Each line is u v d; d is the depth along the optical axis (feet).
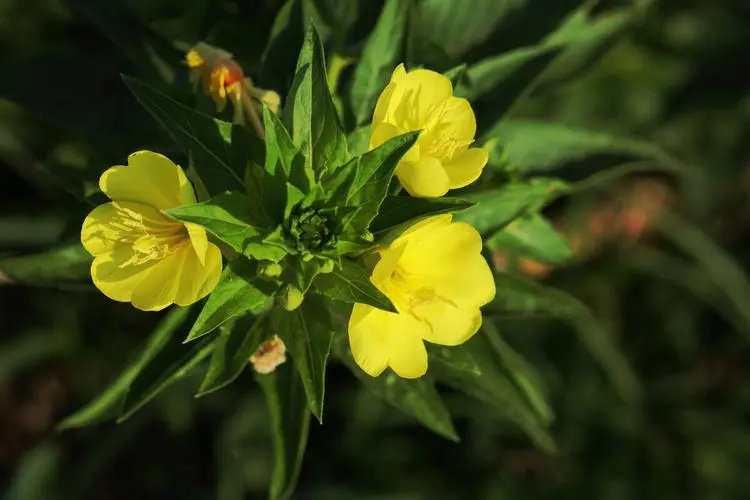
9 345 2.41
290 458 1.53
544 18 1.79
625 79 2.43
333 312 1.52
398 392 1.58
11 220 2.21
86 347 2.44
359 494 2.41
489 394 1.64
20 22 2.17
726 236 2.70
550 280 2.49
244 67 1.70
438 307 1.43
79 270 1.59
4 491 2.65
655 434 2.56
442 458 2.48
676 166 1.80
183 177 1.38
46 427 2.62
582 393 2.48
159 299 1.40
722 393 2.63
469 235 1.43
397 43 1.58
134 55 1.74
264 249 1.40
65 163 1.73
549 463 2.53
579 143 1.81
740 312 2.45
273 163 1.41
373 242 1.43
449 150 1.46
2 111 2.25
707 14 2.47
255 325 1.49
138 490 2.57
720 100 2.45
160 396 2.33
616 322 2.58
